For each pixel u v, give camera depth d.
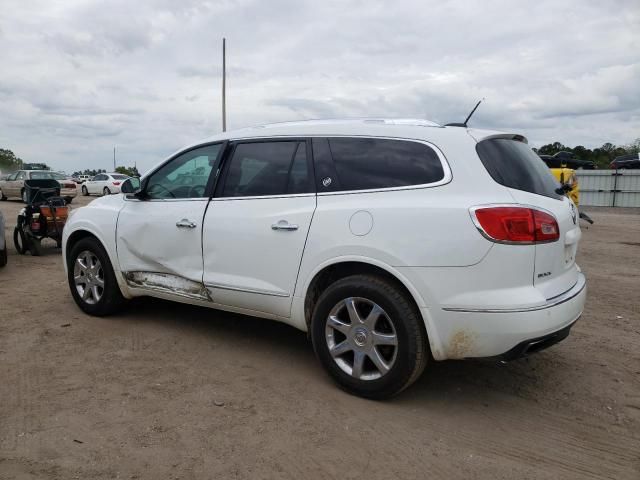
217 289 4.34
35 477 2.75
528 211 3.27
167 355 4.43
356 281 3.60
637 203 24.25
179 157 4.81
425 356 3.49
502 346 3.25
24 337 4.79
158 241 4.71
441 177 3.48
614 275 8.10
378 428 3.32
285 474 2.83
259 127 4.43
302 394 3.75
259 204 4.14
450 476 2.85
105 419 3.35
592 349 4.77
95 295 5.35
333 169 3.89
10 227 14.41
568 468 2.94
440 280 3.32
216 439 3.15
